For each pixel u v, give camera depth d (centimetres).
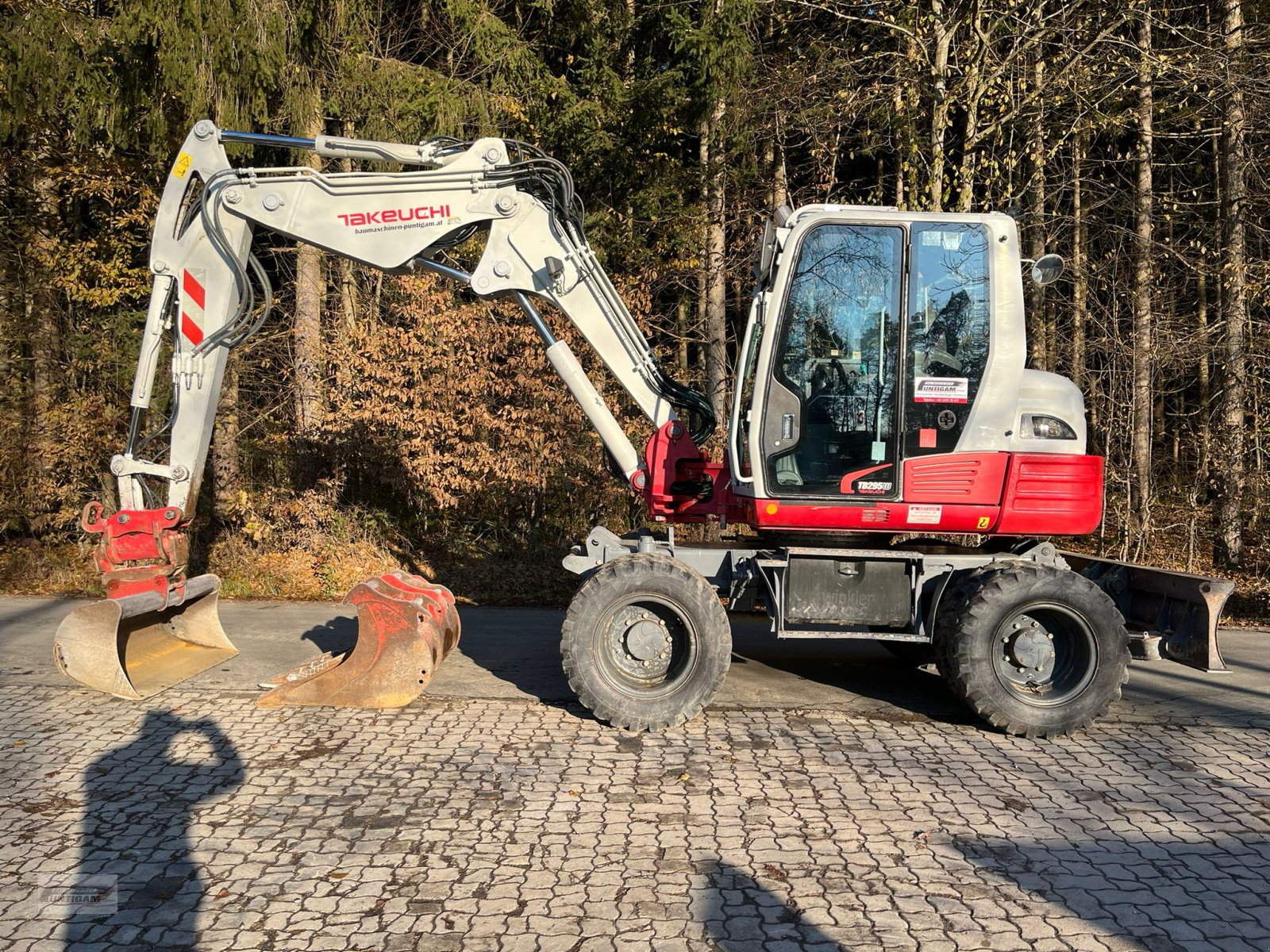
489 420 1052
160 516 603
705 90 1180
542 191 615
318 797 423
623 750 495
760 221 1330
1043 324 1331
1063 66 1037
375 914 321
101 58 1060
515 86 1241
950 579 562
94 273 1233
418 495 1150
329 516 1143
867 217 550
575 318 621
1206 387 1434
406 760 473
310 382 1183
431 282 1079
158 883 341
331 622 838
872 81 1116
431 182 609
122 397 1241
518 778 450
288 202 609
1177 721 576
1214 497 1247
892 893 342
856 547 597
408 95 1147
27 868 352
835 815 414
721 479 627
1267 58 1090
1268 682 680
